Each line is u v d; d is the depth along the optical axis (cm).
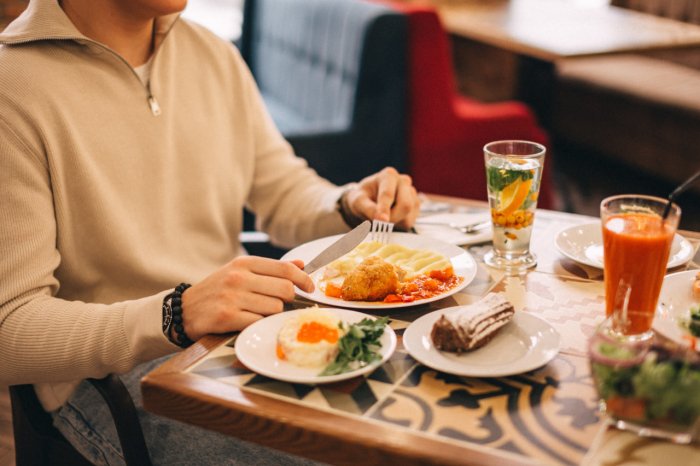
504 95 448
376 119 291
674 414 77
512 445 78
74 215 132
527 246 125
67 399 131
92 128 133
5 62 126
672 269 120
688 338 92
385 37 281
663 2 389
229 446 120
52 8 129
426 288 113
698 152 329
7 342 112
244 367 94
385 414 83
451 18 374
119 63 136
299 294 112
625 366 78
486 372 87
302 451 83
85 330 111
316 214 153
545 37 318
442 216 147
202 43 156
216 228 153
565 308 108
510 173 119
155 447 120
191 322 106
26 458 129
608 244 101
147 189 141
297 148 282
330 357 92
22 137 123
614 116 376
